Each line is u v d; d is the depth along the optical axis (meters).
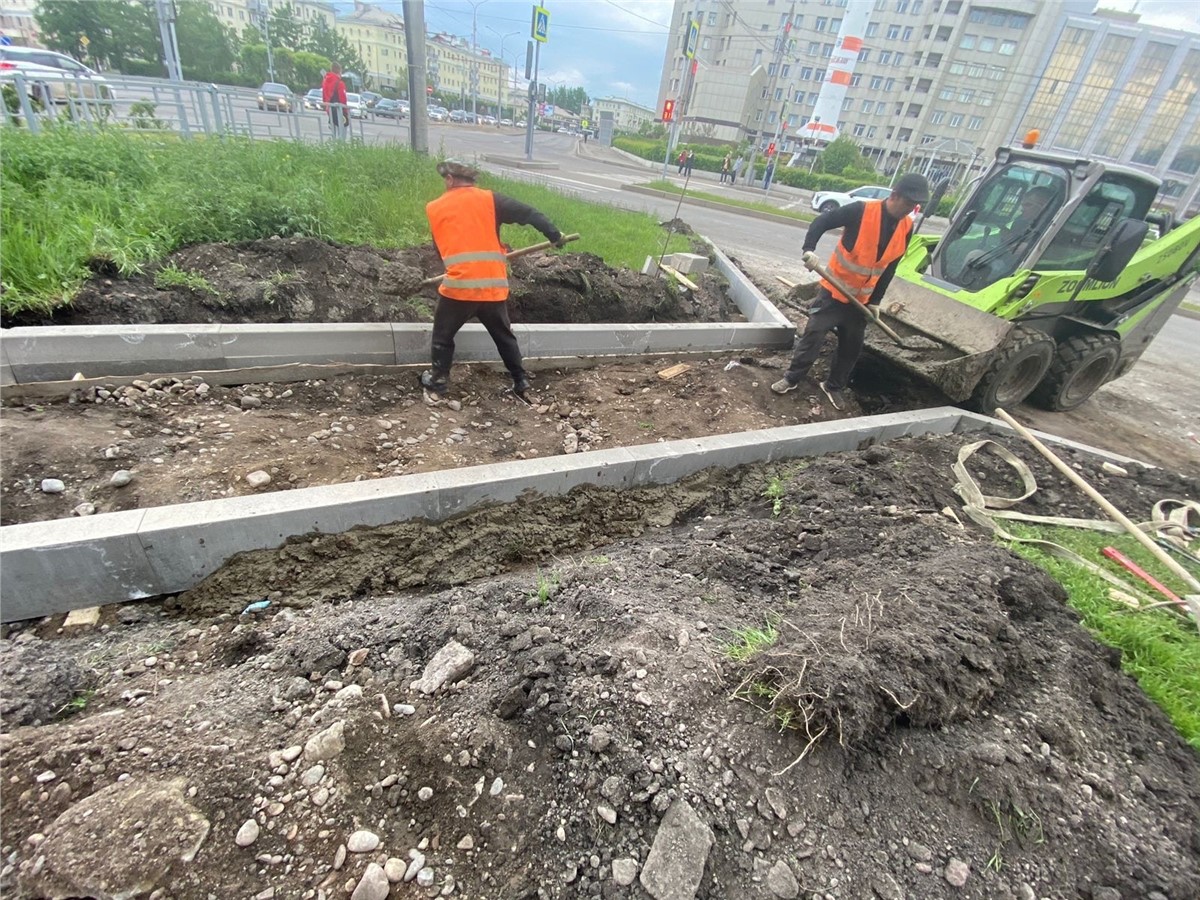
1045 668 2.37
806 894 1.59
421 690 2.07
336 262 4.88
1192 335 10.41
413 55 8.86
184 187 5.09
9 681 1.98
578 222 8.39
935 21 43.75
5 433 2.96
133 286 4.12
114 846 1.51
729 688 2.02
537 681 2.00
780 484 3.82
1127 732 2.27
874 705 1.93
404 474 3.45
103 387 3.55
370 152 8.22
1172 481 4.40
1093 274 4.87
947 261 5.57
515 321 5.63
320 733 1.86
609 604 2.43
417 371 4.48
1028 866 1.75
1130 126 42.09
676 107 19.14
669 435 4.45
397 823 1.71
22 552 2.29
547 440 4.15
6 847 1.53
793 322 6.70
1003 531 3.44
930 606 2.39
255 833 1.62
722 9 52.59
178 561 2.59
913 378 5.59
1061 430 5.74
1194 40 38.50
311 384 4.12
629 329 5.39
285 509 2.72
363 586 2.87
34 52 13.62
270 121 11.06
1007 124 44.31
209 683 2.13
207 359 3.88
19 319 3.74
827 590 2.66
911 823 1.78
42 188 4.88
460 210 3.81
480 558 3.15
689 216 15.11
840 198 19.17
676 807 1.68
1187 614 2.95
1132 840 1.87
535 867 1.63
